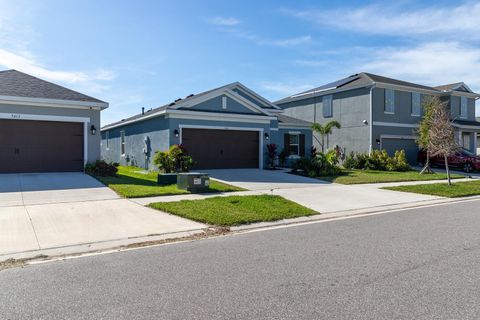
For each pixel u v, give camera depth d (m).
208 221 7.83
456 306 3.80
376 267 5.05
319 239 6.68
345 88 26.62
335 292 4.18
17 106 14.77
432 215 9.26
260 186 13.70
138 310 3.75
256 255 5.66
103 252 5.89
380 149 25.28
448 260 5.36
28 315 3.65
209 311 3.72
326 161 18.25
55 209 8.91
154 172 18.08
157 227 7.44
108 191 11.56
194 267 5.09
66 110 15.68
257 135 20.36
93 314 3.67
